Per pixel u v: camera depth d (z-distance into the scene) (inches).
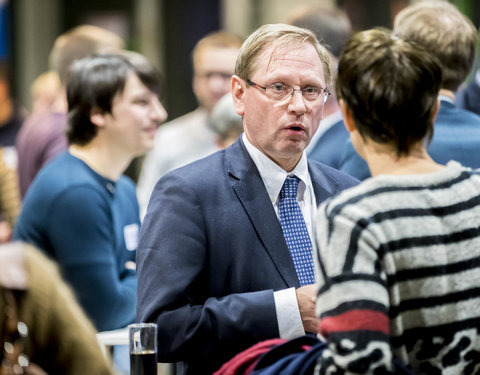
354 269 112.7
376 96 121.2
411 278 115.8
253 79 153.8
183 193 153.2
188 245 150.0
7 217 306.5
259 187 155.6
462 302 118.0
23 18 607.8
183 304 148.4
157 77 230.4
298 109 150.4
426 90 122.1
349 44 126.3
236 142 161.6
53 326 98.7
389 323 116.1
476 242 119.4
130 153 229.0
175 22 586.2
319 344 125.0
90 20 608.7
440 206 119.2
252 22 532.7
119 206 229.6
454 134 185.8
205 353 146.4
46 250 218.8
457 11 194.9
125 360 221.3
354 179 168.4
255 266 151.3
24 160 303.3
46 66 621.9
